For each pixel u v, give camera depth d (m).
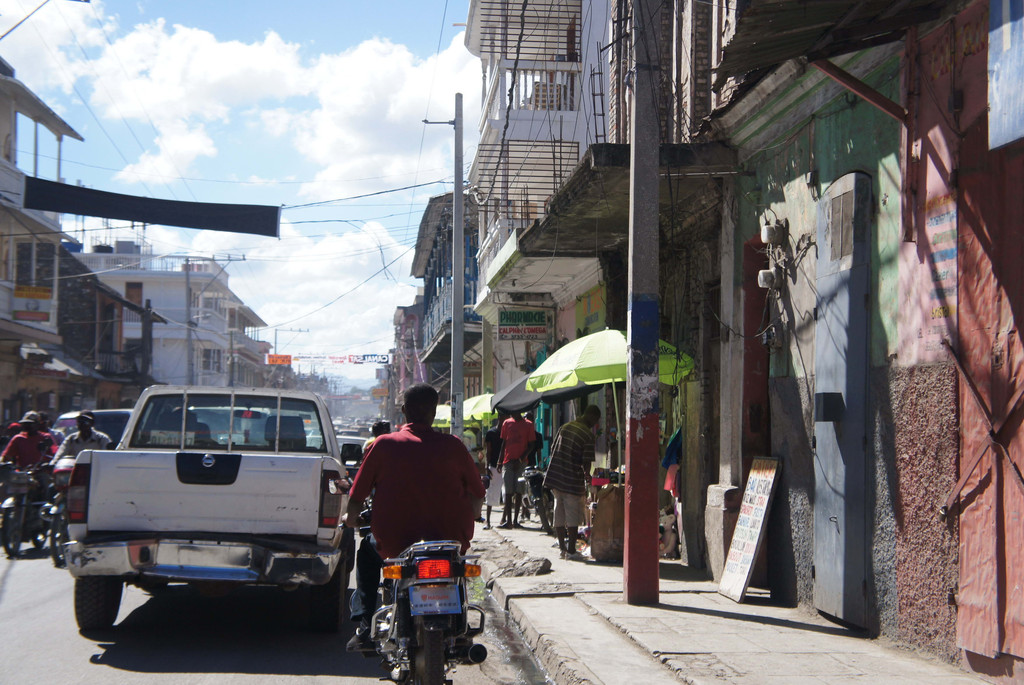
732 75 7.58
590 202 12.24
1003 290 5.68
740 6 10.44
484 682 6.56
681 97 12.45
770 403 9.62
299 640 7.56
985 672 5.79
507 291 22.42
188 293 50.47
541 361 24.58
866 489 7.31
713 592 9.53
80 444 12.05
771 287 9.31
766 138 9.61
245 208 18.28
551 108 20.72
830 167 8.22
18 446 13.40
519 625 8.48
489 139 21.64
